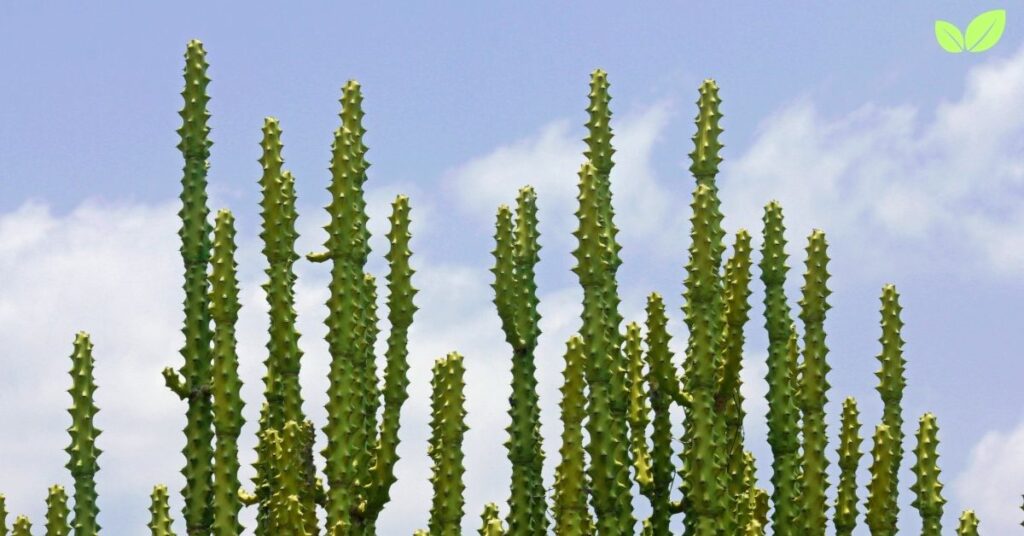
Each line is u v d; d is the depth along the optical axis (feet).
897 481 37.45
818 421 35.01
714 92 33.78
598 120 34.47
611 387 32.76
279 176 33.91
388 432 33.86
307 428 33.19
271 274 33.94
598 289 32.27
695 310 31.86
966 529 37.78
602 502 31.96
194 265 33.55
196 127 34.19
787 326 35.04
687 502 33.24
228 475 32.58
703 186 32.09
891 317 38.55
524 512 34.47
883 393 38.32
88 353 34.06
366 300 35.53
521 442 34.71
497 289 35.17
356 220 33.19
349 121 34.12
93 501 33.71
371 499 33.04
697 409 31.71
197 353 33.27
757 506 39.42
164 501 34.71
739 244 34.65
